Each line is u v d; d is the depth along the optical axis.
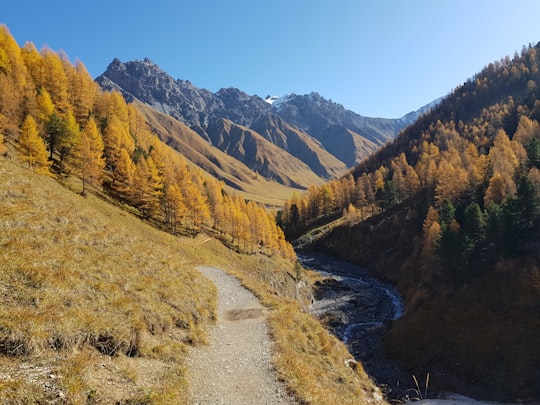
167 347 14.08
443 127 190.50
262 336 19.41
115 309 13.73
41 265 13.78
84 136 59.84
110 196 67.69
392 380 44.44
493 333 47.72
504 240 61.38
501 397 39.97
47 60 80.06
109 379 10.14
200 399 11.63
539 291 50.81
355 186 153.88
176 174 90.19
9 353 9.02
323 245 130.62
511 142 112.75
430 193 112.06
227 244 85.25
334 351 22.70
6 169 24.62
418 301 63.28
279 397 12.88
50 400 8.00
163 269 22.75
